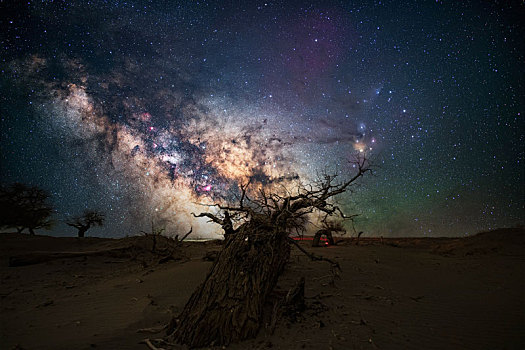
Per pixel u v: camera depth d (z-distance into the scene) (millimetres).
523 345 3652
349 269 8328
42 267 10789
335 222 17188
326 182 7340
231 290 4297
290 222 6777
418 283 6805
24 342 3988
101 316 5008
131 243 13812
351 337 3941
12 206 23234
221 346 3738
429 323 4418
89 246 15055
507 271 7645
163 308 5148
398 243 17766
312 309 4953
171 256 11062
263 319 4469
